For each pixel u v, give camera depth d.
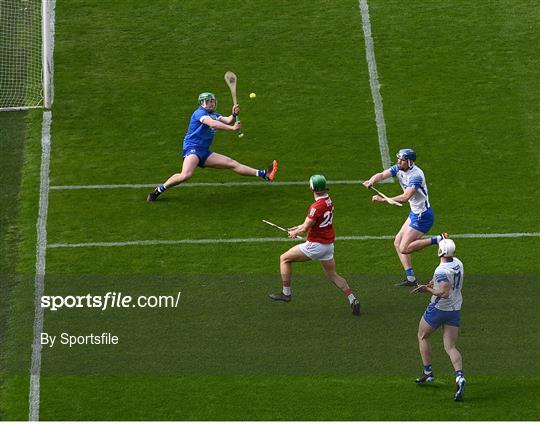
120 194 100.38
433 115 109.19
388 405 79.75
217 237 95.50
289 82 112.88
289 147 105.94
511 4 121.38
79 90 111.88
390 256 93.75
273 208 99.00
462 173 102.94
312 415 78.88
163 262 92.75
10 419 78.62
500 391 80.88
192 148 98.25
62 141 106.19
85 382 81.69
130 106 110.19
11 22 118.94
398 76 113.44
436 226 96.81
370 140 106.56
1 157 104.19
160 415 78.94
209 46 116.75
